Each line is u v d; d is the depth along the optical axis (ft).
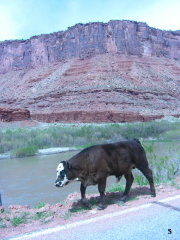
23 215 22.12
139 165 24.43
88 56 458.50
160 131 190.08
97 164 22.29
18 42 574.97
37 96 389.19
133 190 27.43
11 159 121.60
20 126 241.55
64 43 517.96
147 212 20.22
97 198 25.31
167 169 35.24
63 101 344.49
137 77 391.65
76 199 25.64
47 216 21.54
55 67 471.62
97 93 339.98
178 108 329.11
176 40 549.54
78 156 22.38
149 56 487.20
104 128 186.39
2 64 573.33
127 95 339.98
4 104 404.36
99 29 495.41
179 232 16.67
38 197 48.65
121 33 489.67
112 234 16.79
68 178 21.72
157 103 331.98
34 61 538.47
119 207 22.16
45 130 185.68
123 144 23.86
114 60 429.79
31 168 89.61
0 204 25.67
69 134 172.35
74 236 16.87
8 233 18.66
